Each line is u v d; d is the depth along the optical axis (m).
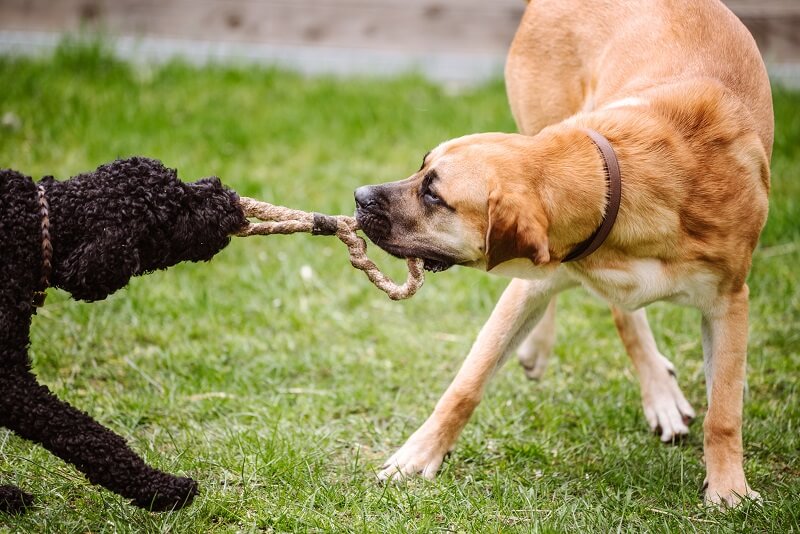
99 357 6.56
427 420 5.45
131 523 4.52
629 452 5.58
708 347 5.27
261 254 8.09
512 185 4.69
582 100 6.19
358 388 6.32
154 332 6.90
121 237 4.16
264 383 6.39
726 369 5.12
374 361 6.73
